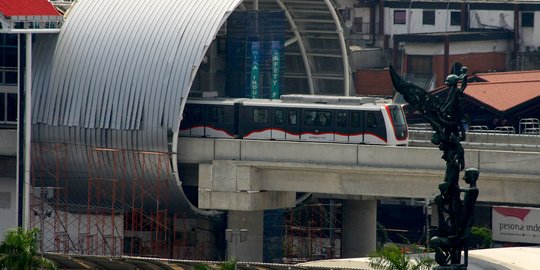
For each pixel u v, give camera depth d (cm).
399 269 19838
